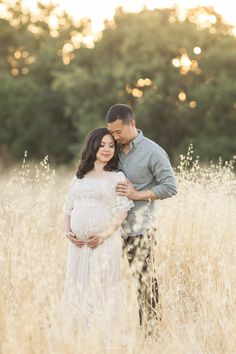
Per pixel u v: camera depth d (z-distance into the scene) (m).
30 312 5.33
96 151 6.16
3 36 46.62
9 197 7.37
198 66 32.47
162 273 6.39
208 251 6.85
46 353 5.12
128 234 6.28
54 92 41.59
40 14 46.78
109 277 6.02
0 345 5.40
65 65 40.62
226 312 5.92
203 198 7.73
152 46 32.00
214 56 31.91
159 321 5.85
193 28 32.50
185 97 32.75
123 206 6.08
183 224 7.17
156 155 6.18
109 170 6.20
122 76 32.09
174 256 6.88
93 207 6.14
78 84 33.59
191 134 32.94
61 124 42.25
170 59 32.44
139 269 5.96
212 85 31.88
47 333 5.16
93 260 6.06
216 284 6.37
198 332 5.80
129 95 33.22
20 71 47.75
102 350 5.09
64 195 8.67
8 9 46.78
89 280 6.05
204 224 7.23
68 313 5.45
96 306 5.79
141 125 32.28
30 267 6.03
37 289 5.54
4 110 42.19
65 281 6.09
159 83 31.34
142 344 5.42
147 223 6.26
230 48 32.19
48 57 41.56
